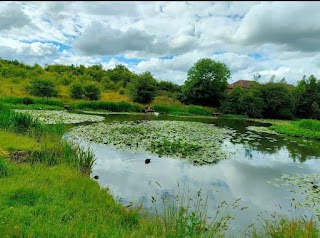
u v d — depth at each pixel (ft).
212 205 21.36
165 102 148.97
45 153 24.90
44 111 86.38
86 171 25.98
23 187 16.66
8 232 11.69
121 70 219.41
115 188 23.52
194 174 29.14
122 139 44.88
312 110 141.69
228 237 16.55
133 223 15.76
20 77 155.63
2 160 19.58
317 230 16.08
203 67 145.07
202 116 120.57
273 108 130.82
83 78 184.65
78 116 79.41
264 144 50.31
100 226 13.44
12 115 33.63
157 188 24.14
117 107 113.80
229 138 54.54
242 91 136.46
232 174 30.09
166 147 40.37
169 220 15.90
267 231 16.58
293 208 21.83
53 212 14.33
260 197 23.77
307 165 36.01
